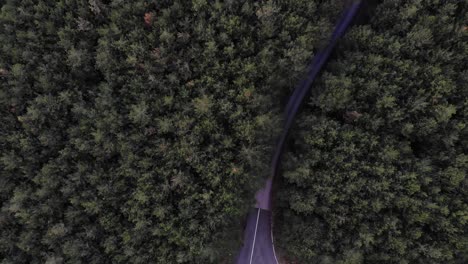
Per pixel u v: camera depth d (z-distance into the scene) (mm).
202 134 28438
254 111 28922
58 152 27562
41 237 27547
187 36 27547
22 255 27547
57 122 27828
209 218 27672
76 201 27234
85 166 27641
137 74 27984
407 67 28031
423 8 28406
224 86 28047
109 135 27797
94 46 28594
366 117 28672
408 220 27734
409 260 28047
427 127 27438
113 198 27703
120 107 28266
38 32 27875
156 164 28219
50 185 26828
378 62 28281
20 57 27766
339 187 28578
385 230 28219
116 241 27875
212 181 27578
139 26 28078
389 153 27406
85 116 27859
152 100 28188
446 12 27781
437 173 27547
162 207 27281
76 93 28062
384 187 27391
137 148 28031
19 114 27859
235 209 28844
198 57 28188
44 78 26953
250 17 28812
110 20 28828
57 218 27859
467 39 27938
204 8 27703
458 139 27625
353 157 28359
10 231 27328
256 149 28734
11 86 27719
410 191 27172
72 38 27828
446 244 27266
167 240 28328
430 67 27641
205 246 28000
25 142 26844
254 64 28188
